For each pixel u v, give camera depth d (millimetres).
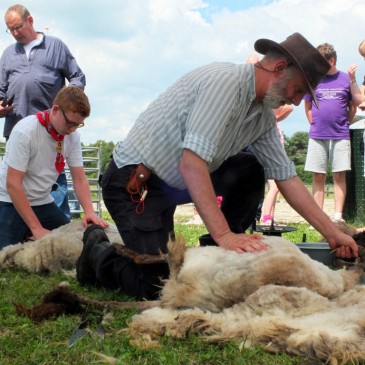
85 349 2713
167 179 3703
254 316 2742
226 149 3652
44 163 5191
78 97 4980
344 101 8781
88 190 5367
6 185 5043
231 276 2904
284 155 3871
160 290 3473
